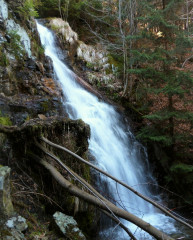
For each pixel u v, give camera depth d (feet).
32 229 8.76
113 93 29.53
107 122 23.44
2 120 12.26
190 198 20.72
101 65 32.45
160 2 25.77
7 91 15.30
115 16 35.50
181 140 21.56
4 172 8.30
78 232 9.40
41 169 11.47
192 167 20.07
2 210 7.89
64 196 11.35
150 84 26.84
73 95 23.54
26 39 19.53
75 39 33.19
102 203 9.45
